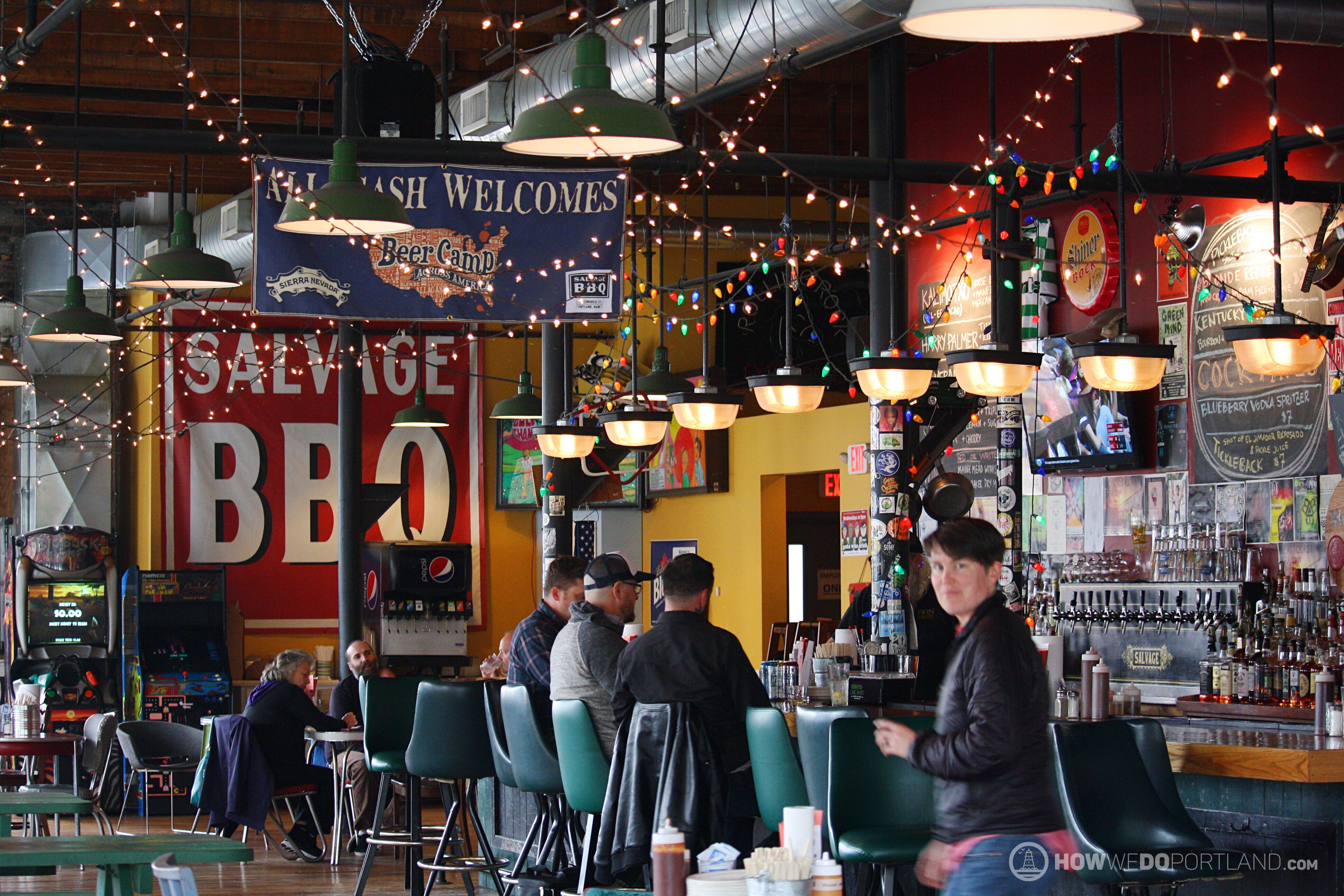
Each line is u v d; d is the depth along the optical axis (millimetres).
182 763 10719
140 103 12461
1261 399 8766
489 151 8117
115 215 13891
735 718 5516
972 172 8594
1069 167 8164
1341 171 8461
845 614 12781
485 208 8156
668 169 7961
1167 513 9422
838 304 12445
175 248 8125
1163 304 9531
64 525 15188
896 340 9008
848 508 12812
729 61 7871
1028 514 10461
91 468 15508
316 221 6578
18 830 11031
